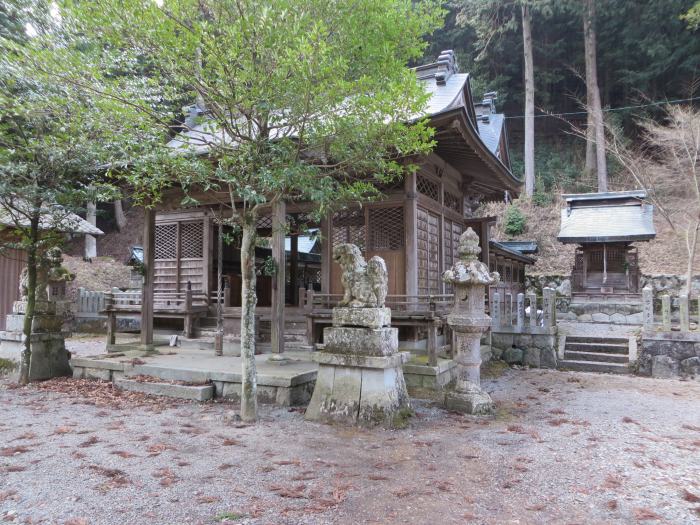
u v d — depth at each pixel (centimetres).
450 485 387
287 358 811
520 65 3381
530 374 1039
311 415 594
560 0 2728
